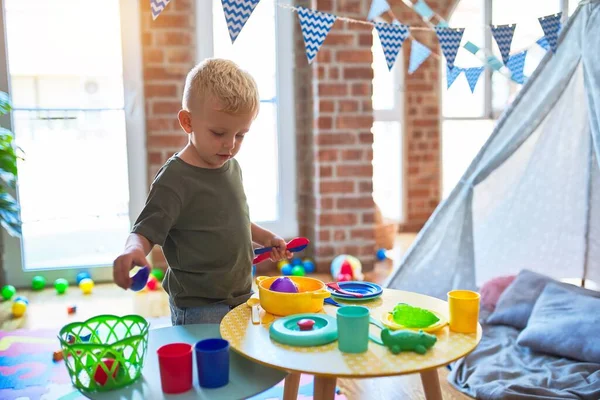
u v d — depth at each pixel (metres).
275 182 3.29
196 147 1.19
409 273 2.24
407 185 4.29
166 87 2.96
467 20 4.21
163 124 2.97
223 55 3.11
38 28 2.86
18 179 2.92
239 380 0.90
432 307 1.09
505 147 2.09
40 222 2.98
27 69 2.88
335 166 3.10
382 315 1.04
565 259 2.36
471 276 2.26
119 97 2.98
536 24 4.05
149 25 2.90
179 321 1.24
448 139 4.41
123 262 0.96
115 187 3.05
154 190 1.17
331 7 3.00
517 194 2.24
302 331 0.93
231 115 1.12
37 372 1.79
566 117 2.11
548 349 1.78
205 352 0.87
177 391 0.86
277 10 3.13
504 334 1.97
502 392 1.53
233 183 1.27
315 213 3.15
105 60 2.95
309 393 1.66
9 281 2.91
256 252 1.33
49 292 2.82
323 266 3.13
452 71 2.10
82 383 0.88
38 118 2.92
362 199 3.14
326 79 3.04
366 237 3.17
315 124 3.08
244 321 1.02
